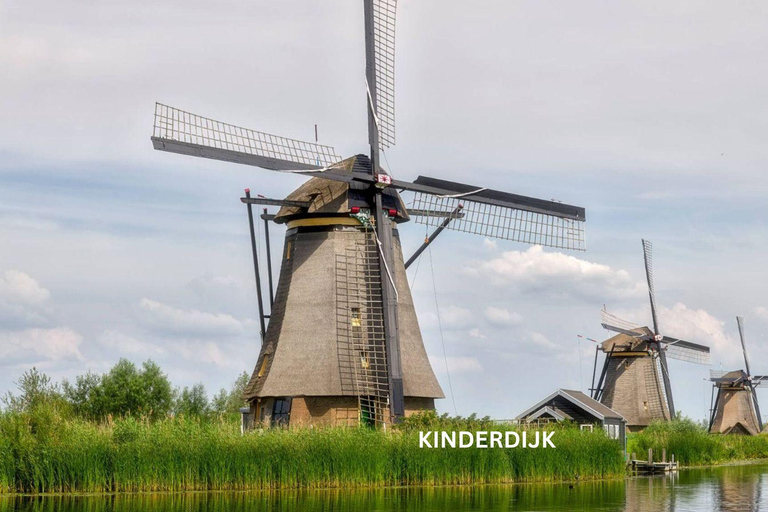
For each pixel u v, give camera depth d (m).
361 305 55.59
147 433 44.75
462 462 50.25
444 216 58.91
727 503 43.84
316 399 54.41
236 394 92.50
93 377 71.69
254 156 52.88
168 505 38.91
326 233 56.84
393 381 53.69
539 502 42.59
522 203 61.28
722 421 133.62
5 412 44.53
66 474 43.06
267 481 45.66
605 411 72.25
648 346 102.12
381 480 47.62
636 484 54.31
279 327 56.91
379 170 56.28
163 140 49.31
